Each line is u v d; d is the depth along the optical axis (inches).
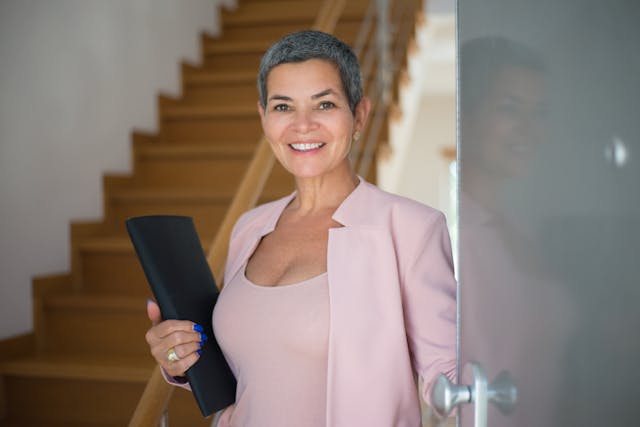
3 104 102.1
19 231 104.9
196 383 47.6
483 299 32.9
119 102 132.3
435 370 43.1
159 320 50.1
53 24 113.5
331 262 45.6
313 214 50.4
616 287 19.9
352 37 156.4
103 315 104.9
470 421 34.5
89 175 122.5
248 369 46.9
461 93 35.7
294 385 45.1
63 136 115.7
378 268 45.3
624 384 19.7
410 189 319.9
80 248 117.0
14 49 104.6
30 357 101.5
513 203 28.3
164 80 149.6
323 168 48.1
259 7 175.5
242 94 152.2
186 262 51.1
